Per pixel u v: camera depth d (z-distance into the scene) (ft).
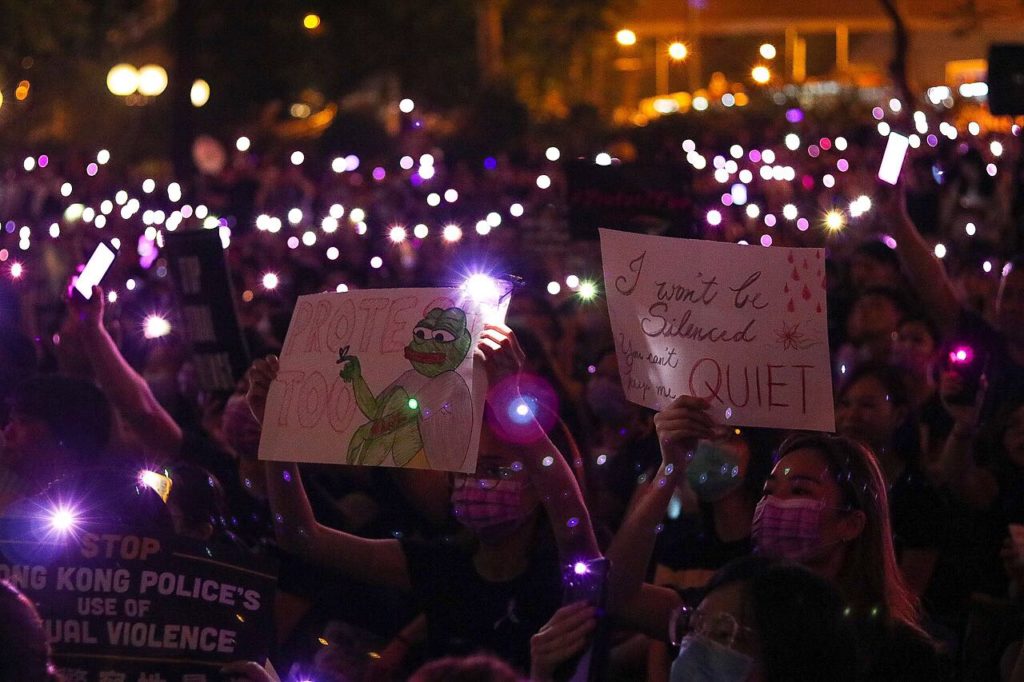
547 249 44.83
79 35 106.73
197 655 14.60
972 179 47.52
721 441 18.80
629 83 119.96
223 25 110.52
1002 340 25.63
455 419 15.99
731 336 17.07
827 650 12.18
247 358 26.50
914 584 21.18
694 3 104.53
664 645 18.71
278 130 107.86
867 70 97.71
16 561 14.61
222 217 52.95
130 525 14.76
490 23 114.01
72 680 14.43
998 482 21.75
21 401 20.74
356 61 113.09
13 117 103.09
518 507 16.84
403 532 21.29
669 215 31.07
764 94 85.81
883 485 16.24
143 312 37.06
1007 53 33.40
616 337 17.46
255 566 14.89
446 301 16.43
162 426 22.65
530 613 17.04
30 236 45.37
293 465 17.92
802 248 17.06
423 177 43.57
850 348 29.58
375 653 18.56
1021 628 18.76
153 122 110.22
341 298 17.20
